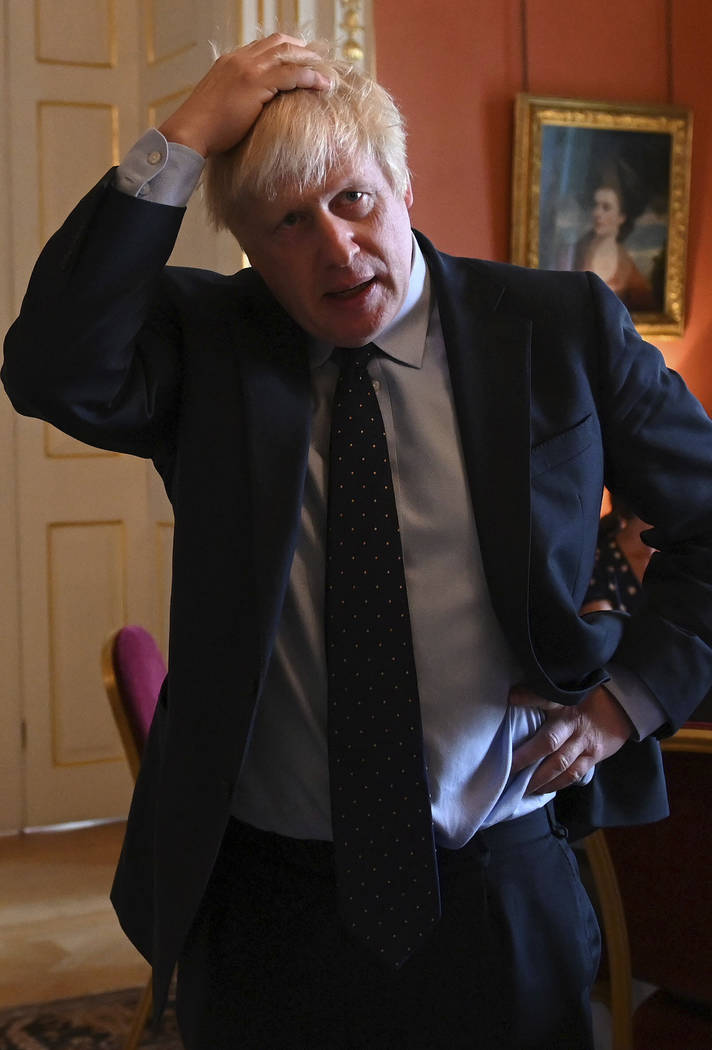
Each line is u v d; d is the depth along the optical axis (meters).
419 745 1.20
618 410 1.27
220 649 1.20
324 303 1.16
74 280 1.12
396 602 1.21
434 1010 1.23
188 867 1.21
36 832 4.81
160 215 1.14
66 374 1.13
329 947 1.23
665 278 5.03
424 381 1.25
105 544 4.89
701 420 1.31
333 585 1.21
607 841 1.62
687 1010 1.66
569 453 1.23
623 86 4.89
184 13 4.41
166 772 1.24
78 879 4.23
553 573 1.22
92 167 4.78
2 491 4.77
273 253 1.16
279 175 1.10
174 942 1.21
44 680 4.83
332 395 1.26
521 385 1.22
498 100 4.65
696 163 5.09
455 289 1.28
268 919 1.26
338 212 1.13
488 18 4.61
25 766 4.82
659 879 1.59
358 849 1.20
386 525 1.21
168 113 4.59
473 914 1.24
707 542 1.33
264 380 1.23
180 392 1.28
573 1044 1.28
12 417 4.76
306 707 1.24
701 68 5.04
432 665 1.23
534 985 1.25
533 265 4.73
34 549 4.80
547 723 1.28
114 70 4.77
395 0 4.43
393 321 1.25
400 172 1.17
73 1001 3.16
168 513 4.80
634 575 3.11
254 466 1.20
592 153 4.79
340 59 1.21
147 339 1.26
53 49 4.71
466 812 1.24
